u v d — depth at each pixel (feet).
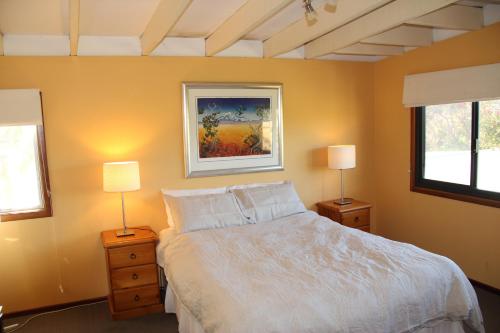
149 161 12.01
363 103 14.99
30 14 8.89
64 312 11.10
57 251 11.24
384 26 9.47
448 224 12.44
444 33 11.85
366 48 12.92
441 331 7.89
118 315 10.55
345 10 8.55
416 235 13.70
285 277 7.59
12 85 10.49
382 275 7.51
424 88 12.35
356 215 13.50
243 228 11.12
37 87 10.71
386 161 14.82
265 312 6.33
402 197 14.19
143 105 11.82
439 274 7.81
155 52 11.80
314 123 14.23
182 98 12.16
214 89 12.55
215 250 9.36
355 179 15.16
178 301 9.00
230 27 10.05
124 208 11.65
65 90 11.00
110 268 10.44
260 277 7.66
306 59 13.84
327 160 14.56
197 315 7.39
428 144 13.20
